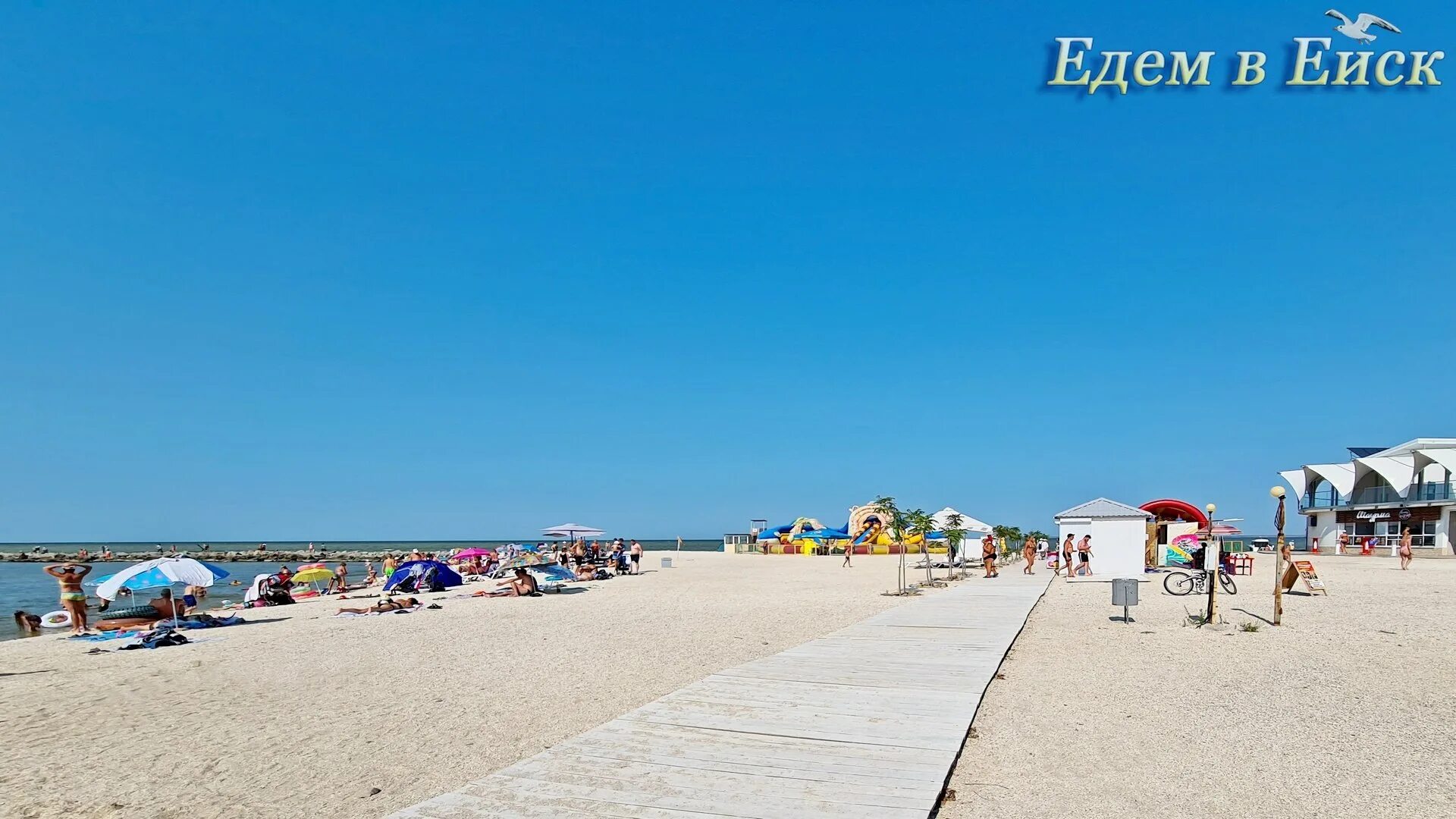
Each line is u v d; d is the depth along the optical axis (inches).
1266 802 232.5
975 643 489.4
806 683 370.3
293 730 335.0
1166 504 1339.8
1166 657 454.6
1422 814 222.5
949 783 249.1
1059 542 1221.1
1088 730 306.2
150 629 690.2
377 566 2637.8
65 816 244.1
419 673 456.1
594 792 232.8
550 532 1702.8
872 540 2326.5
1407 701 345.1
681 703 333.4
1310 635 528.4
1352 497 2310.5
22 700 403.9
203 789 264.8
